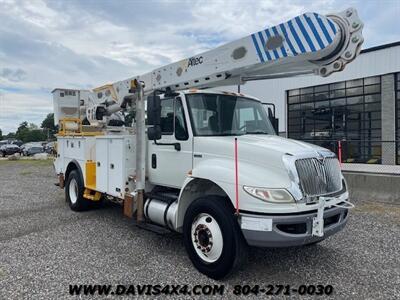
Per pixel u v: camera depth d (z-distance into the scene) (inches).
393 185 355.6
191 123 197.2
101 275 174.2
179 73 230.5
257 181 156.8
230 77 212.2
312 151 169.3
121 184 237.3
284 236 151.8
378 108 641.0
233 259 161.9
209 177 172.9
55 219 286.5
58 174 355.9
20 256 200.2
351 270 182.2
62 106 358.6
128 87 283.7
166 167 213.8
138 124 222.2
